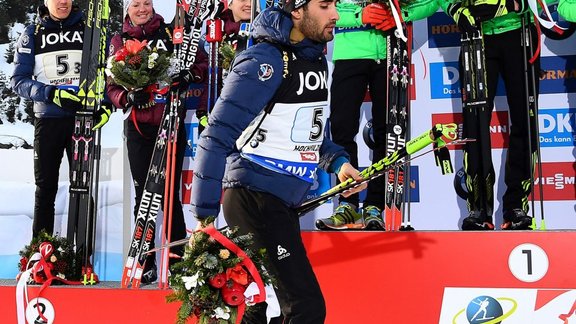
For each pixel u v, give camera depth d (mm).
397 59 12219
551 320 10391
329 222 11664
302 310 7742
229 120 7504
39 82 13867
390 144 12070
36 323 11984
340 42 12617
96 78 13719
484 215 11891
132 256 12562
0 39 15125
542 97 13383
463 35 12109
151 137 13719
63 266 12914
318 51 8102
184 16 13539
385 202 11727
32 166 14922
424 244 10844
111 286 12336
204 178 7484
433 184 13719
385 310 10938
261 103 7688
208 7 13695
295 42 8047
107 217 14711
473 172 11961
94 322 11758
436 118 13828
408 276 10875
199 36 13578
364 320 11000
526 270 10500
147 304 11570
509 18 12109
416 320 10812
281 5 8078
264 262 7918
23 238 14883
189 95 14711
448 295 10719
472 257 10680
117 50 13719
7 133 14961
